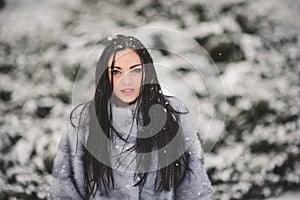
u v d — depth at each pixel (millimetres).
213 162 2943
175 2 3457
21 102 3104
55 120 3012
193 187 1448
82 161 1425
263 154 3014
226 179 2941
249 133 3012
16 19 3695
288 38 3408
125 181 1401
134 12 3451
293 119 3086
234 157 2961
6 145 2986
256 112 3033
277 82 3158
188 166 1445
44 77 3186
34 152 2924
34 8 3801
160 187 1409
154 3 3488
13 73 3258
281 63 3256
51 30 3461
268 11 3527
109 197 1418
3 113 3086
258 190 2977
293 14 3656
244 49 3211
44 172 2881
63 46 3311
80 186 1431
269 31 3387
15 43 3438
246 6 3486
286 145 3041
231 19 3326
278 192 3020
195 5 3404
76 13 3604
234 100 3029
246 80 3100
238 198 2951
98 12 3555
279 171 3043
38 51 3338
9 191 2926
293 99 3131
